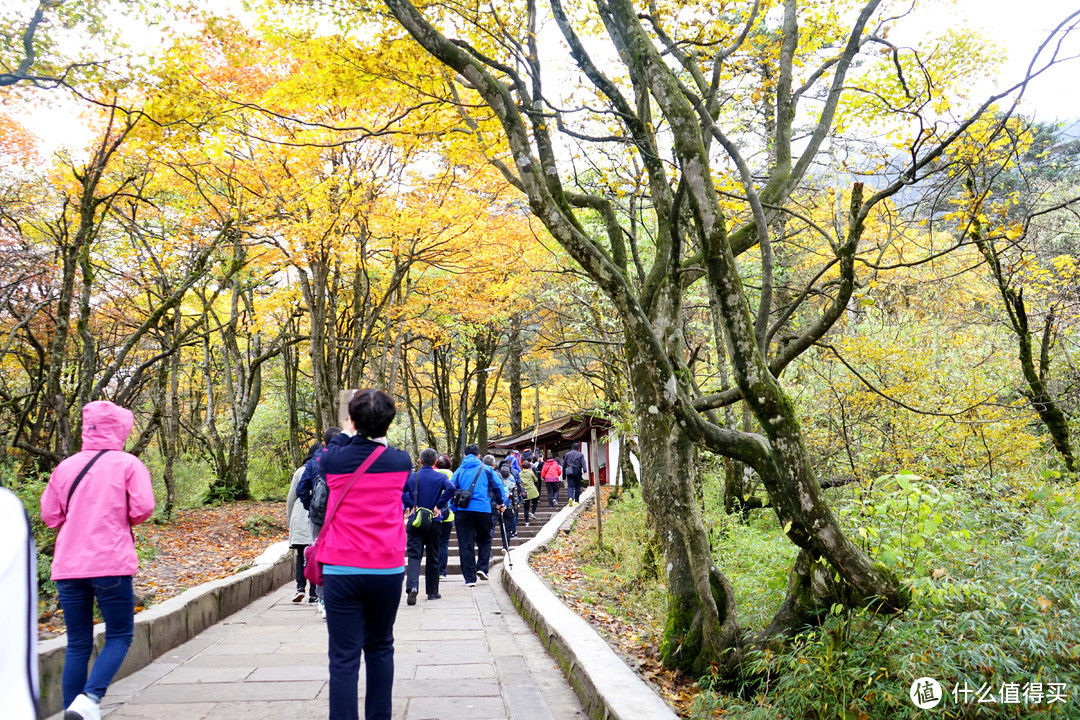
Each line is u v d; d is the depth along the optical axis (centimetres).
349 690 332
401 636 686
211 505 2023
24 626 108
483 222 1473
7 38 786
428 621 769
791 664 400
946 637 385
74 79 846
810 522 413
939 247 1120
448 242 1485
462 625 745
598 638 557
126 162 1243
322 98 873
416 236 1412
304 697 462
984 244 807
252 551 1274
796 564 479
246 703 449
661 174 620
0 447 930
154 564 971
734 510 1224
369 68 754
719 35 641
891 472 898
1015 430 916
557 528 1511
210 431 2197
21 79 796
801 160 702
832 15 732
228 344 2202
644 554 948
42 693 416
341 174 1310
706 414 603
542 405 3556
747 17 732
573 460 2116
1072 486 547
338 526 348
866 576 403
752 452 435
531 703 464
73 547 388
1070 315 888
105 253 1445
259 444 2769
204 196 1252
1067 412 969
